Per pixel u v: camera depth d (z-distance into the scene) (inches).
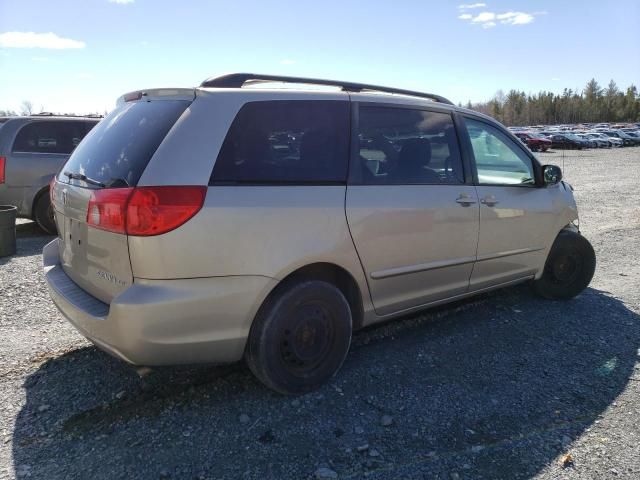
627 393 135.2
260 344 120.7
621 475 103.0
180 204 106.5
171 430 114.6
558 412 125.5
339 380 137.9
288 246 119.6
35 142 325.1
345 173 132.2
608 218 427.5
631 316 190.5
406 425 118.3
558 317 187.3
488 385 137.4
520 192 177.5
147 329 106.3
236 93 121.0
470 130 167.5
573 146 2066.9
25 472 100.3
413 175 147.2
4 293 205.5
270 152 121.6
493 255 169.6
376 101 143.6
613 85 5447.8
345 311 133.1
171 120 114.6
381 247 137.6
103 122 137.9
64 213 132.3
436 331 171.9
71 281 133.1
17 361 145.8
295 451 108.2
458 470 103.3
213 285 111.2
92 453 106.3
